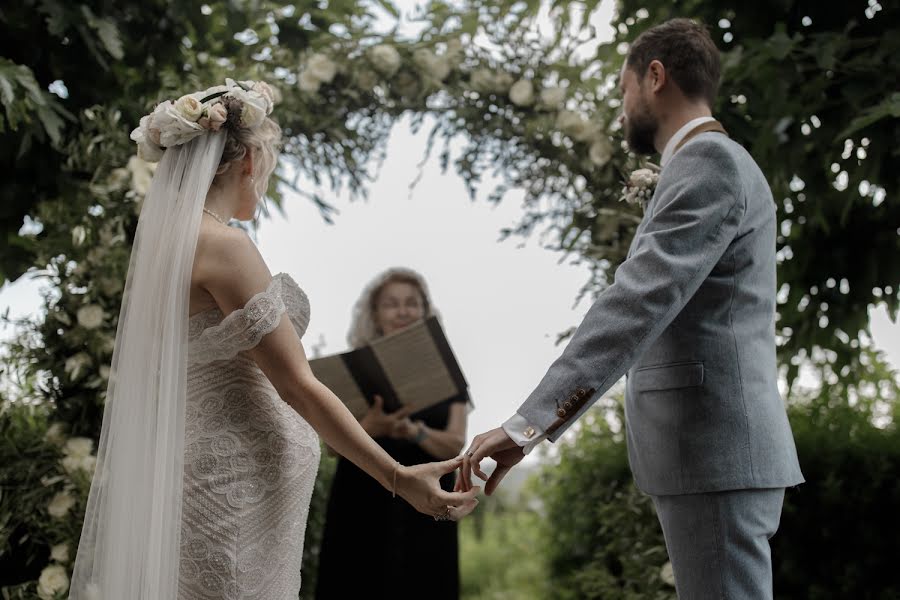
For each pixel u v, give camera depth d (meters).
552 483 4.77
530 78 3.97
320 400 2.00
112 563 1.96
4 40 3.35
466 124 4.01
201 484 1.98
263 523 2.03
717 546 2.04
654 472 2.13
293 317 2.14
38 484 3.20
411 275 4.29
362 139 4.12
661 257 2.01
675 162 2.15
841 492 3.55
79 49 3.45
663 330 2.03
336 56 3.99
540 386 2.03
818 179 3.61
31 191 3.40
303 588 4.43
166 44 3.68
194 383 2.01
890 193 3.52
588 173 3.88
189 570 1.96
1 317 3.31
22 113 3.15
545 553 4.76
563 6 4.03
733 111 3.51
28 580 3.28
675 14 3.71
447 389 3.80
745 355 2.10
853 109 3.38
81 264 3.33
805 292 3.89
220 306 2.01
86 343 3.31
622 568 4.07
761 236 2.16
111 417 2.05
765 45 3.31
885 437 3.62
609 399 4.14
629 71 2.42
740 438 2.06
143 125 2.19
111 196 3.38
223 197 2.16
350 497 3.89
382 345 3.76
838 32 3.53
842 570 3.54
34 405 3.34
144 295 2.03
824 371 3.93
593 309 2.04
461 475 2.10
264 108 2.19
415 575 3.81
